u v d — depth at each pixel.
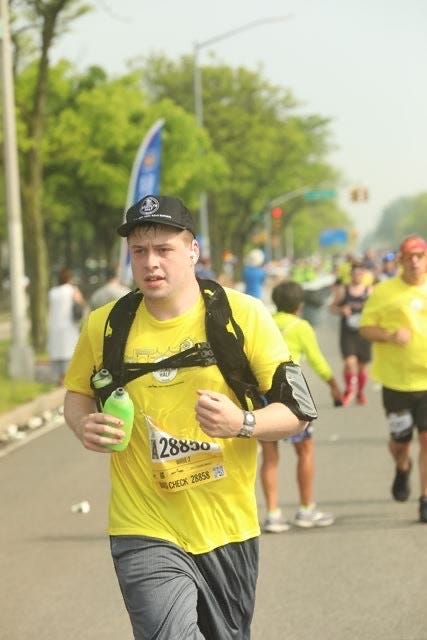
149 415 6.37
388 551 12.25
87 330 6.64
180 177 76.69
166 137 76.00
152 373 6.35
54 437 22.50
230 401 6.11
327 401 25.92
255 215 131.50
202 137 78.62
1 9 32.53
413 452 18.38
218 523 6.42
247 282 33.56
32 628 10.06
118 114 70.38
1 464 19.34
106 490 16.50
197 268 34.84
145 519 6.40
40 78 40.09
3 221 79.06
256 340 6.38
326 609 10.28
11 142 33.19
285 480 16.42
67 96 69.69
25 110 40.72
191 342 6.35
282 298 13.08
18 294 32.91
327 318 60.72
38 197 41.09
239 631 6.61
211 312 6.34
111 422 6.14
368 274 25.28
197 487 6.38
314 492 15.55
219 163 82.25
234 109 111.69
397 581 11.10
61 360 30.20
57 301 29.95
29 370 32.69
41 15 38.72
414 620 9.89
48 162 69.12
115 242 87.12
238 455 6.44
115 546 6.45
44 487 16.91
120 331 6.43
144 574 6.30
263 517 14.07
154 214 6.18
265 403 6.54
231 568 6.46
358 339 25.23
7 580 11.70
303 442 13.43
